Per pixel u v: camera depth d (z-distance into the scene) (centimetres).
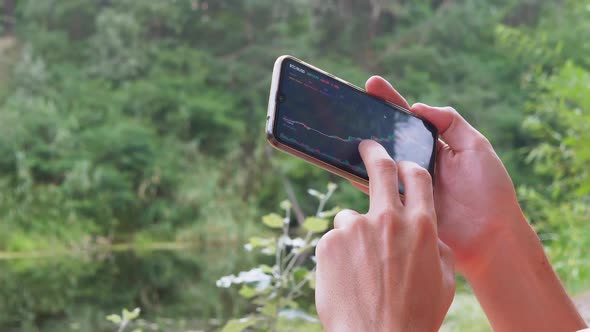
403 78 2050
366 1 2216
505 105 1928
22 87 1717
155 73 1919
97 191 1475
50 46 1905
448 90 1973
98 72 1881
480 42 2184
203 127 1870
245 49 2028
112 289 655
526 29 1906
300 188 1688
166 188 1627
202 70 1952
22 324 468
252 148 1895
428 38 2169
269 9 2044
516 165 1727
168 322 401
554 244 396
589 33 1034
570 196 415
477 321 292
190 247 1381
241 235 1495
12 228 1260
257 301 127
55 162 1504
